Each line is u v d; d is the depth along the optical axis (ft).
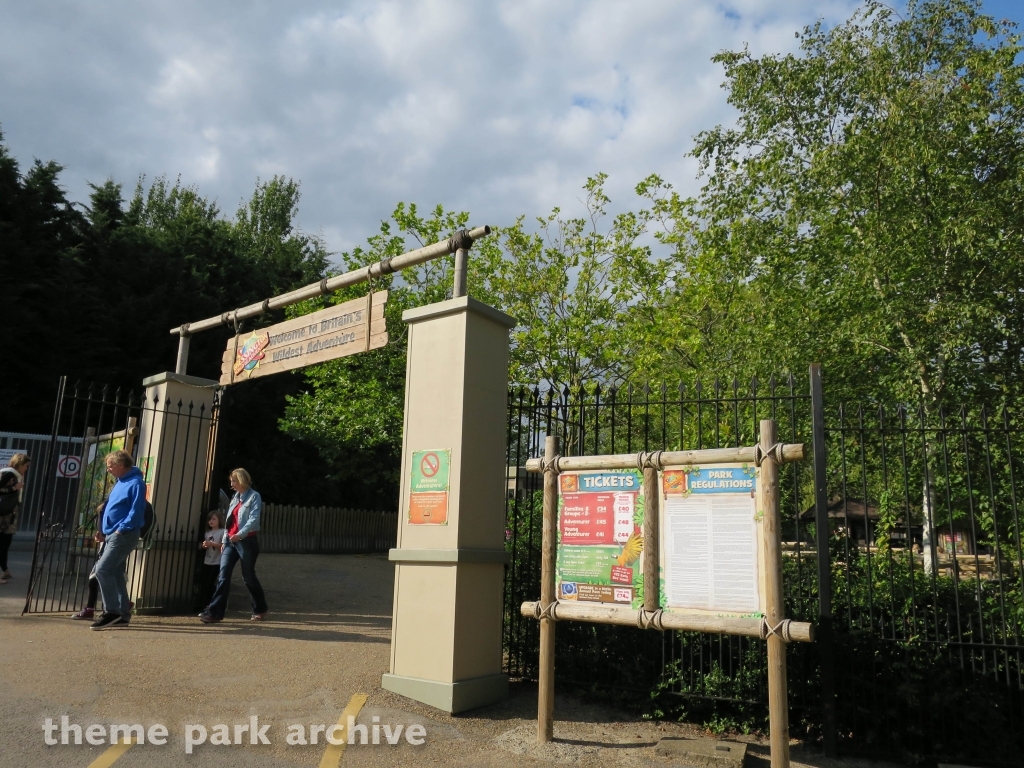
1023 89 37.83
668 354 48.37
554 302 52.75
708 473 15.97
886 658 17.83
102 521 25.90
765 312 41.42
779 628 14.44
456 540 19.39
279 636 25.40
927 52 41.19
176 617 28.40
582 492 17.70
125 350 75.41
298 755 15.37
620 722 19.04
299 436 67.00
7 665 19.21
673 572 16.03
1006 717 17.16
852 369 38.04
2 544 33.40
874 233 36.76
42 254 72.18
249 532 27.89
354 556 68.85
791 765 16.63
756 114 44.65
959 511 32.63
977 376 32.65
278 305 29.25
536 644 22.21
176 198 127.54
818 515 17.99
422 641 19.56
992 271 34.32
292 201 135.95
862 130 38.91
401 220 56.54
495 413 21.39
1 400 65.10
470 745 16.78
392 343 56.95
